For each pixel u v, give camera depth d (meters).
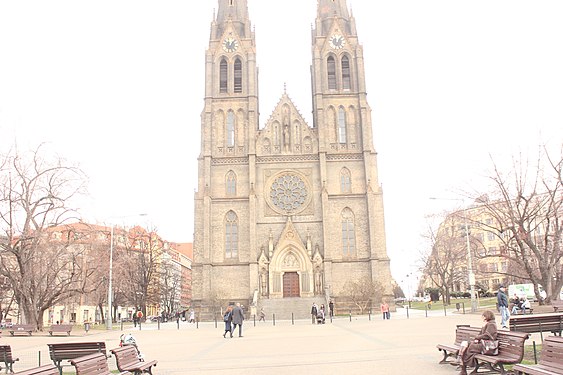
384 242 79.56
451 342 27.56
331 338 34.53
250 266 78.31
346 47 88.44
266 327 52.44
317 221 81.38
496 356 16.50
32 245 52.12
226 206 82.00
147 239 104.75
